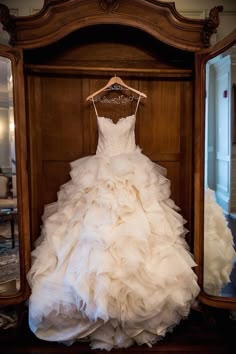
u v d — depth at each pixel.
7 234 1.81
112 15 1.73
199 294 1.81
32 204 2.08
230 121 1.79
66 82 2.05
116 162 1.84
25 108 1.81
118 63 2.08
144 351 1.72
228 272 1.83
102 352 1.71
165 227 1.73
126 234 1.61
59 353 1.71
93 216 1.71
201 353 1.71
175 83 2.09
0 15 1.68
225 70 1.75
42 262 1.75
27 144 1.89
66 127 2.08
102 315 1.46
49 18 1.72
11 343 1.79
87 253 1.61
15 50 1.71
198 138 1.79
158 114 2.11
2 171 1.80
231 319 1.95
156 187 1.87
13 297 1.77
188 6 2.20
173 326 1.78
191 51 1.79
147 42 2.07
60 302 1.59
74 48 2.06
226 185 1.83
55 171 2.11
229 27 2.21
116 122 2.11
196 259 1.83
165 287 1.59
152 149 2.12
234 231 1.83
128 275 1.55
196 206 1.83
